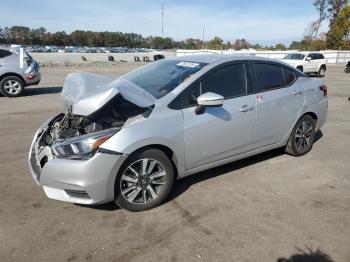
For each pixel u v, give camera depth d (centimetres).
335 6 6044
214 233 340
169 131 376
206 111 408
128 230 345
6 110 929
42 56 4294
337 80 1967
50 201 402
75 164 339
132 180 369
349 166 518
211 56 473
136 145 354
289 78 520
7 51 1153
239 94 448
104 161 342
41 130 436
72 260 301
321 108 564
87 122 380
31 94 1235
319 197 416
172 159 395
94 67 2761
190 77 413
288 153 554
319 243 325
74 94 401
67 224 355
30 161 414
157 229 347
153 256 306
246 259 303
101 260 301
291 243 325
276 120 492
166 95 393
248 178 468
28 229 346
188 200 405
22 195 416
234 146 447
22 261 300
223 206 392
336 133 712
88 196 349
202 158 417
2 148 590
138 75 472
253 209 386
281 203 400
